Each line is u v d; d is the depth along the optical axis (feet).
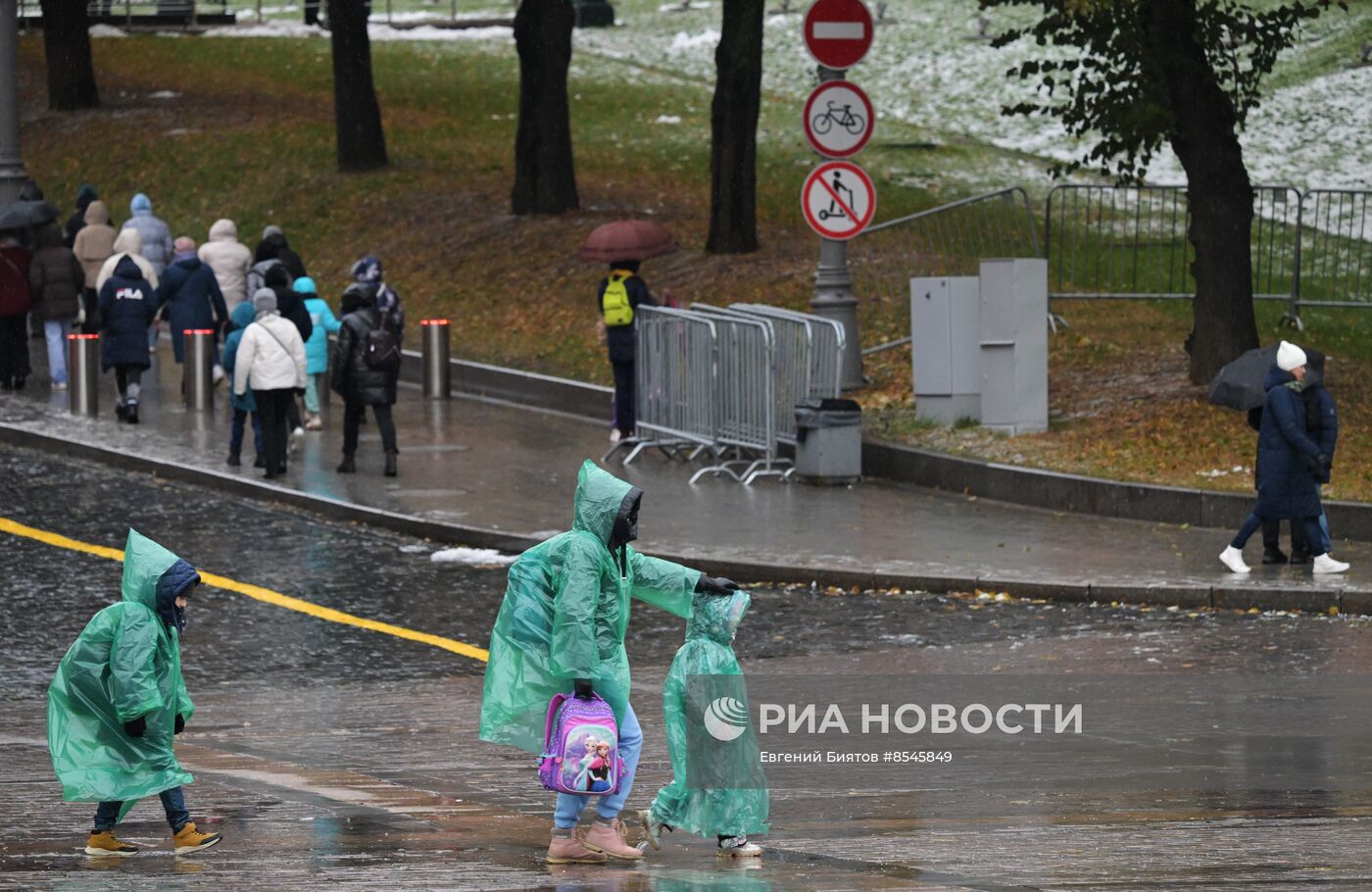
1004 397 168.35
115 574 132.36
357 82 298.56
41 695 102.53
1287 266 233.55
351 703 100.07
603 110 355.15
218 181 307.17
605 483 61.98
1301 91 353.51
